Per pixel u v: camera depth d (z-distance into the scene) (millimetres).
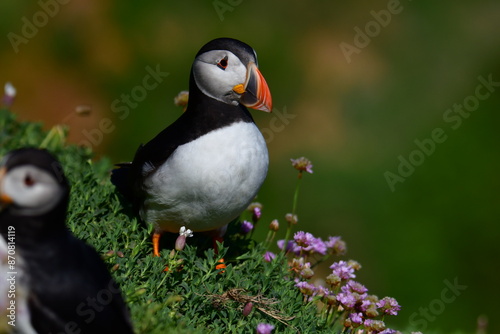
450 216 15727
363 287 7098
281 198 15430
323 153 16391
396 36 18594
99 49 17281
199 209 6887
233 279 7031
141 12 17781
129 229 7312
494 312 14891
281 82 17344
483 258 15328
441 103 17703
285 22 18250
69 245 5055
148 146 7066
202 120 6781
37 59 16906
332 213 15406
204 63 6828
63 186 5016
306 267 7480
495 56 18547
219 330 6500
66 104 16531
